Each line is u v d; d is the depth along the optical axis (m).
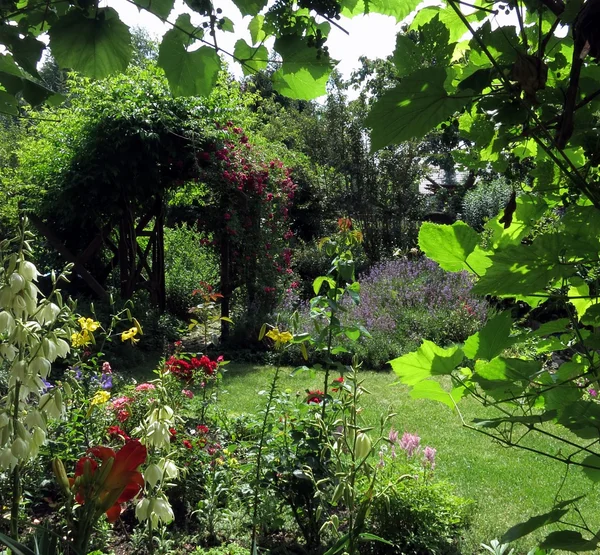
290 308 9.21
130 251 8.39
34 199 8.51
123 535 3.06
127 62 1.19
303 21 1.14
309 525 3.04
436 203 14.59
